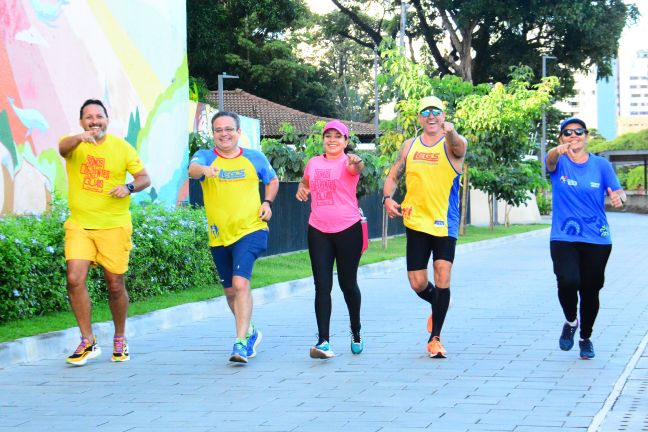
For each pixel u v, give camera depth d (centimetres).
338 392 888
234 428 759
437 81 3928
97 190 1045
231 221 1054
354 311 1089
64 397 890
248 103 6250
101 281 1443
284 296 1772
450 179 1045
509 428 738
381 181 2681
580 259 1024
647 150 7556
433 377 949
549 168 1030
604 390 875
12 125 1459
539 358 1048
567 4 5516
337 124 1058
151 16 1934
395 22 6356
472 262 2522
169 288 1620
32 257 1246
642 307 1473
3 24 1448
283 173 2633
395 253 2750
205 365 1048
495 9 5584
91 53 1700
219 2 5781
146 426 771
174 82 2036
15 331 1152
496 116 3753
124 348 1084
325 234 1066
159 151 1962
